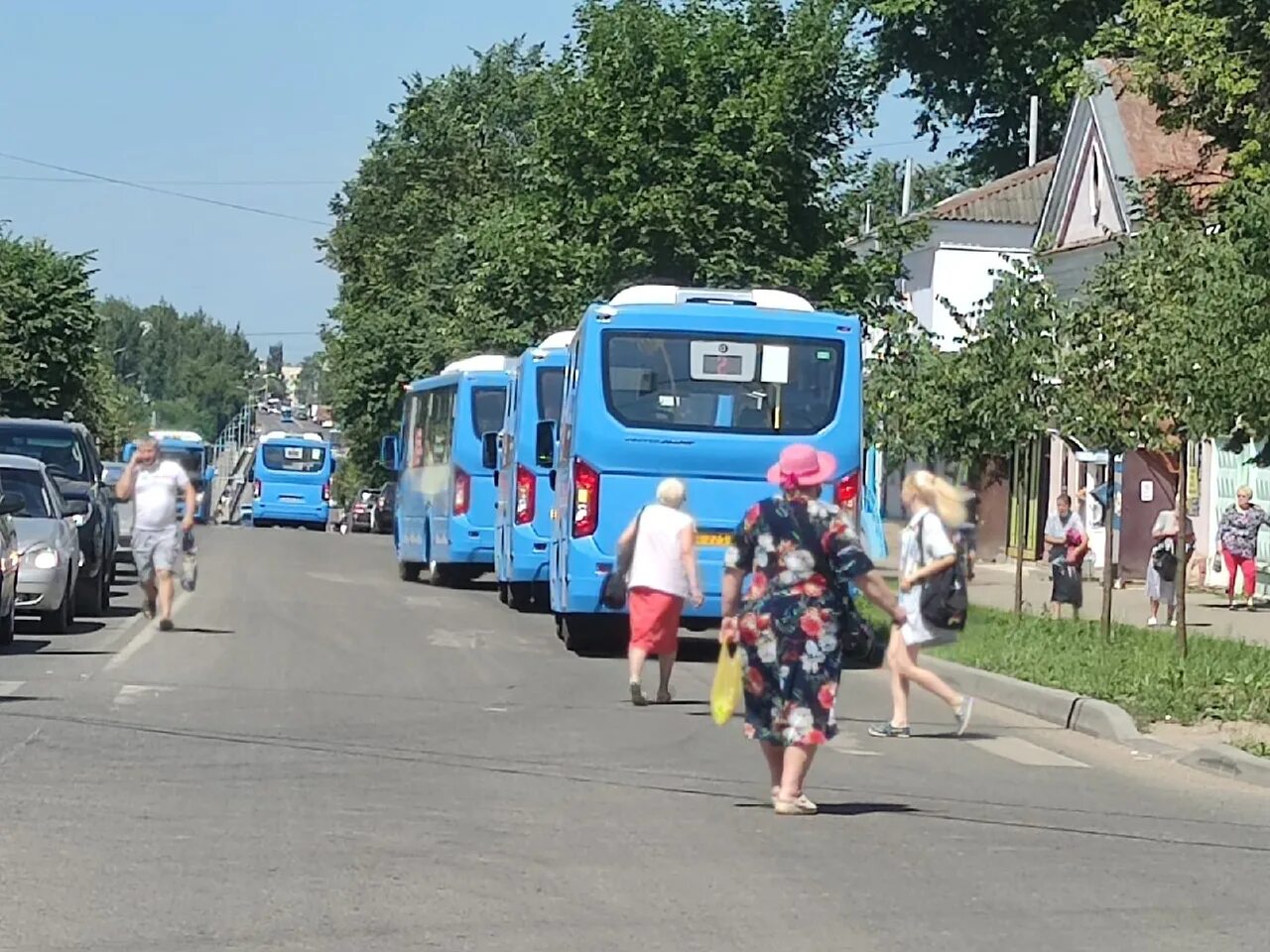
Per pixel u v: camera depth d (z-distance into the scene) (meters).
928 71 57.81
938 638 16.03
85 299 60.19
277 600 29.52
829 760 14.54
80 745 13.66
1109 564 23.23
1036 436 25.16
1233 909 9.34
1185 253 19.72
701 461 21.39
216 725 15.00
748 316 21.56
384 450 41.00
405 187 86.19
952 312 25.58
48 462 28.64
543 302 37.66
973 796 12.88
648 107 35.62
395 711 16.33
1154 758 15.29
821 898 9.25
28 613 23.45
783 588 11.45
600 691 18.59
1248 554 32.12
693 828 11.09
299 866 9.66
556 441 24.80
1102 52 34.72
